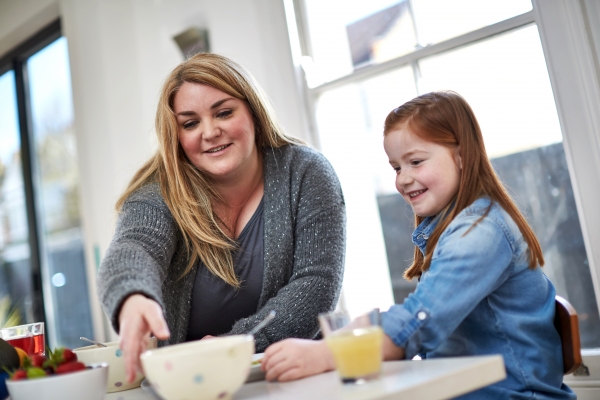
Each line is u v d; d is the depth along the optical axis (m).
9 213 4.15
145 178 1.36
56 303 3.84
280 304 1.20
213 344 0.75
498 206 1.01
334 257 1.31
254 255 1.35
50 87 3.90
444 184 1.08
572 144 1.89
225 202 1.39
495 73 2.13
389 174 2.41
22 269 4.03
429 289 0.88
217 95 1.27
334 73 2.54
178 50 3.02
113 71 3.16
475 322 0.99
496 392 0.92
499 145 2.13
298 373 0.82
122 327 0.79
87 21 3.27
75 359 0.85
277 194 1.36
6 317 4.00
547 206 2.04
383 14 2.39
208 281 1.32
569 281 2.00
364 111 2.46
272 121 1.42
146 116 3.16
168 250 1.23
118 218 1.28
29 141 4.03
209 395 0.69
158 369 0.69
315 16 2.58
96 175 3.21
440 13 2.25
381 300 2.44
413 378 0.68
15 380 0.78
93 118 3.23
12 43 4.05
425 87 2.29
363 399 0.61
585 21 1.88
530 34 2.04
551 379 0.95
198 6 2.93
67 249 3.78
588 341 1.96
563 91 1.91
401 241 2.39
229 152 1.28
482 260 0.90
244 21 2.73
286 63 2.57
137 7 3.22
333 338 0.72
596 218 1.85
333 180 1.40
